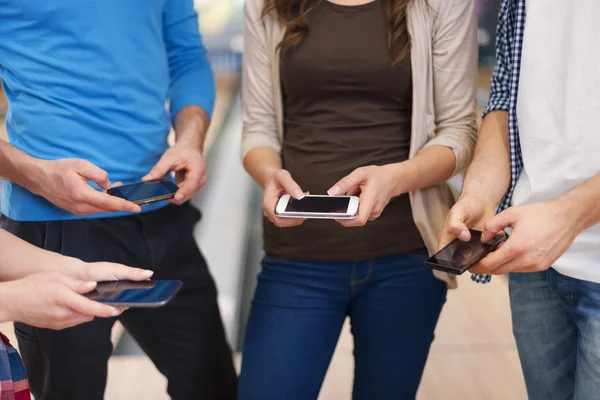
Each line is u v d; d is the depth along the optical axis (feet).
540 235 3.61
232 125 25.04
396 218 5.09
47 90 4.95
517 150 4.38
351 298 5.27
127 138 5.21
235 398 6.11
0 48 4.93
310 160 5.10
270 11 5.19
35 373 5.17
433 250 5.16
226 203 16.40
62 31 4.87
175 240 5.63
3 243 3.94
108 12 4.95
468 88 5.21
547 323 4.49
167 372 5.92
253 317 5.37
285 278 5.25
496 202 4.38
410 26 4.87
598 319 3.99
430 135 5.25
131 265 5.36
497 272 3.82
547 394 4.70
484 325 9.53
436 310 5.28
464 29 5.03
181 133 5.63
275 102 5.36
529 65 4.07
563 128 4.02
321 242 5.09
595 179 3.76
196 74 6.12
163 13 5.88
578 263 4.04
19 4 4.76
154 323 5.68
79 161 4.71
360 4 4.96
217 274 12.39
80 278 3.76
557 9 3.95
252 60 5.46
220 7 33.94
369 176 4.51
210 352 5.90
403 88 4.98
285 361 5.11
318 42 4.95
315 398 5.30
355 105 5.05
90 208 4.76
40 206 5.06
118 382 8.31
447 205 5.42
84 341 5.10
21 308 3.42
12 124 5.13
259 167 5.19
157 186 5.08
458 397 7.84
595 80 3.86
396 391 5.30
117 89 5.09
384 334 5.22
